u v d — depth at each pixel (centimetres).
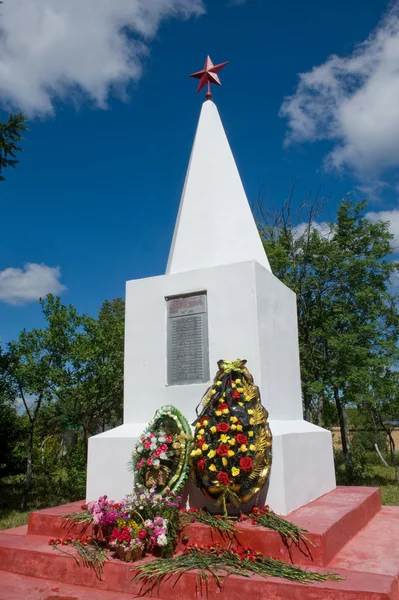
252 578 379
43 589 429
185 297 631
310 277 1603
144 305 654
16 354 1232
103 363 1270
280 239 1664
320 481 628
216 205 711
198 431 502
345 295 1612
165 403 605
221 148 764
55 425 1805
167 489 491
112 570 428
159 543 430
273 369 611
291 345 698
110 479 557
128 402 630
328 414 1766
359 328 1491
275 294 658
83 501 634
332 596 350
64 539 504
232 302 596
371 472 1786
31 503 1294
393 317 1561
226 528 443
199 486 488
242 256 679
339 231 1667
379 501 692
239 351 579
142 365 633
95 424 1520
